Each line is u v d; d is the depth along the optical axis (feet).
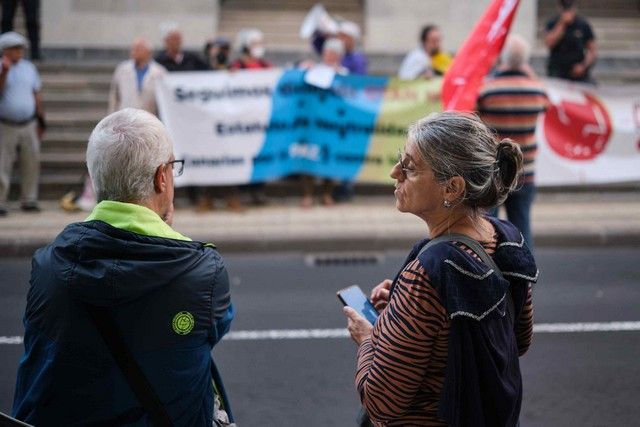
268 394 21.98
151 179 9.93
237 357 24.66
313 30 50.26
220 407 10.67
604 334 26.43
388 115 42.39
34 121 41.93
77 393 9.44
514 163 9.98
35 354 9.60
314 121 42.39
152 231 9.63
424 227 38.91
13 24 55.57
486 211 10.16
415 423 9.76
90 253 9.41
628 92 43.27
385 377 9.46
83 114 50.11
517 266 9.95
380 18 64.64
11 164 41.70
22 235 37.42
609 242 38.81
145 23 63.10
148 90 41.37
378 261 36.50
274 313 28.89
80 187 45.52
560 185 46.50
